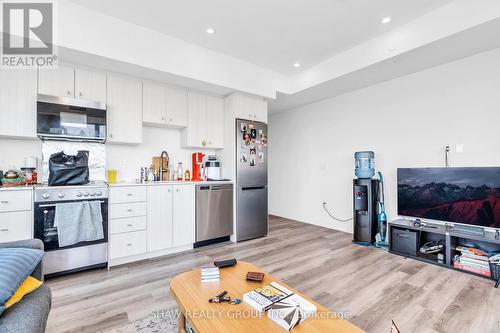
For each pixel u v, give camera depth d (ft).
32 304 3.62
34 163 8.43
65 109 8.22
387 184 11.62
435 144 10.11
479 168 8.33
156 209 9.46
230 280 4.78
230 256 9.60
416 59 9.41
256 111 12.64
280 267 8.46
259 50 10.62
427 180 9.48
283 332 3.26
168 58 9.43
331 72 11.33
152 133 11.28
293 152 16.74
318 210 14.98
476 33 7.58
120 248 8.66
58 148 8.98
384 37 9.37
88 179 8.53
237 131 11.76
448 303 6.20
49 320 5.46
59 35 7.39
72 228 7.58
